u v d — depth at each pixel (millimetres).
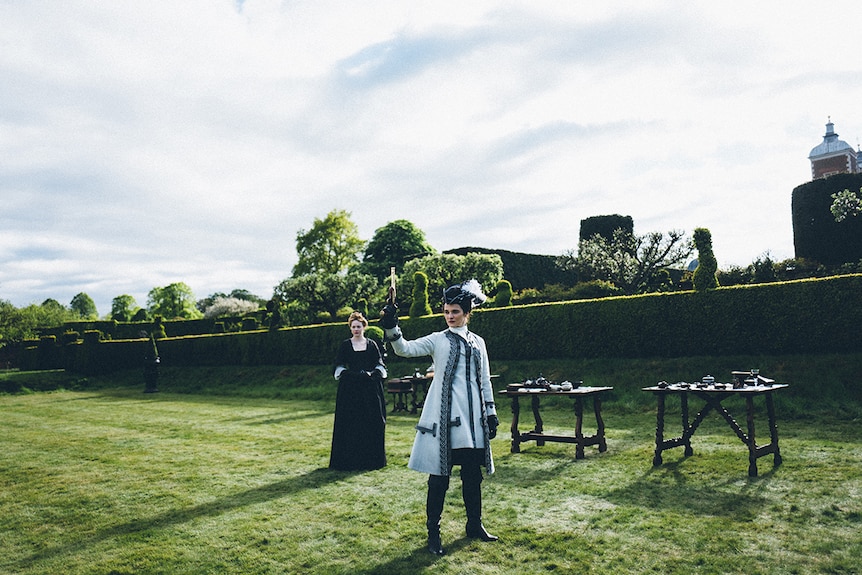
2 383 24844
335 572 3627
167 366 27422
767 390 5816
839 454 6371
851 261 21406
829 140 48625
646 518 4480
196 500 5516
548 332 14711
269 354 22859
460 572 3557
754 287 11680
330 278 31953
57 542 4426
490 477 6066
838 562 3484
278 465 7074
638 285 23297
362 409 6727
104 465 7445
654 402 11055
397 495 5473
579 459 6816
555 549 3879
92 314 99250
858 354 10227
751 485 5309
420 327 18125
